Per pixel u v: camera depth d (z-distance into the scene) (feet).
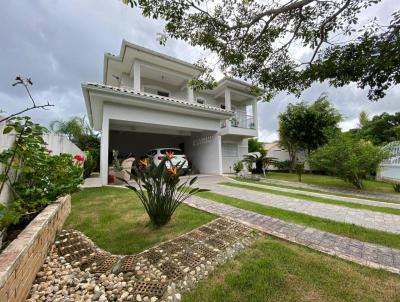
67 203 12.10
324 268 6.79
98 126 40.34
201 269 6.79
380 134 54.29
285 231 9.89
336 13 9.44
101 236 9.28
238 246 8.34
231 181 28.02
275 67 12.19
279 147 59.31
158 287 5.97
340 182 32.19
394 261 7.30
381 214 13.26
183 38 10.86
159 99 25.72
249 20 10.73
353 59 8.06
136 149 46.65
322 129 45.14
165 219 10.43
